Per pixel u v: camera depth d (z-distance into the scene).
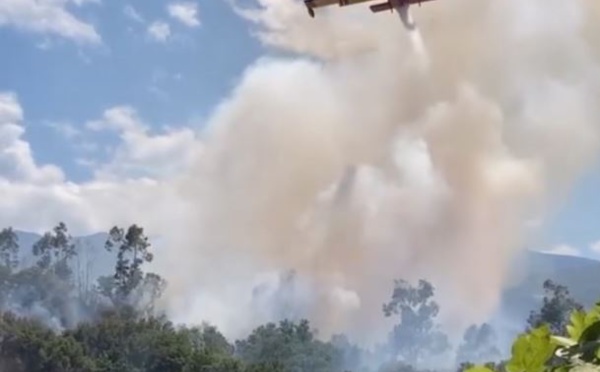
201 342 139.00
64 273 155.12
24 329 120.88
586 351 2.86
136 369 121.25
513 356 3.00
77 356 119.38
